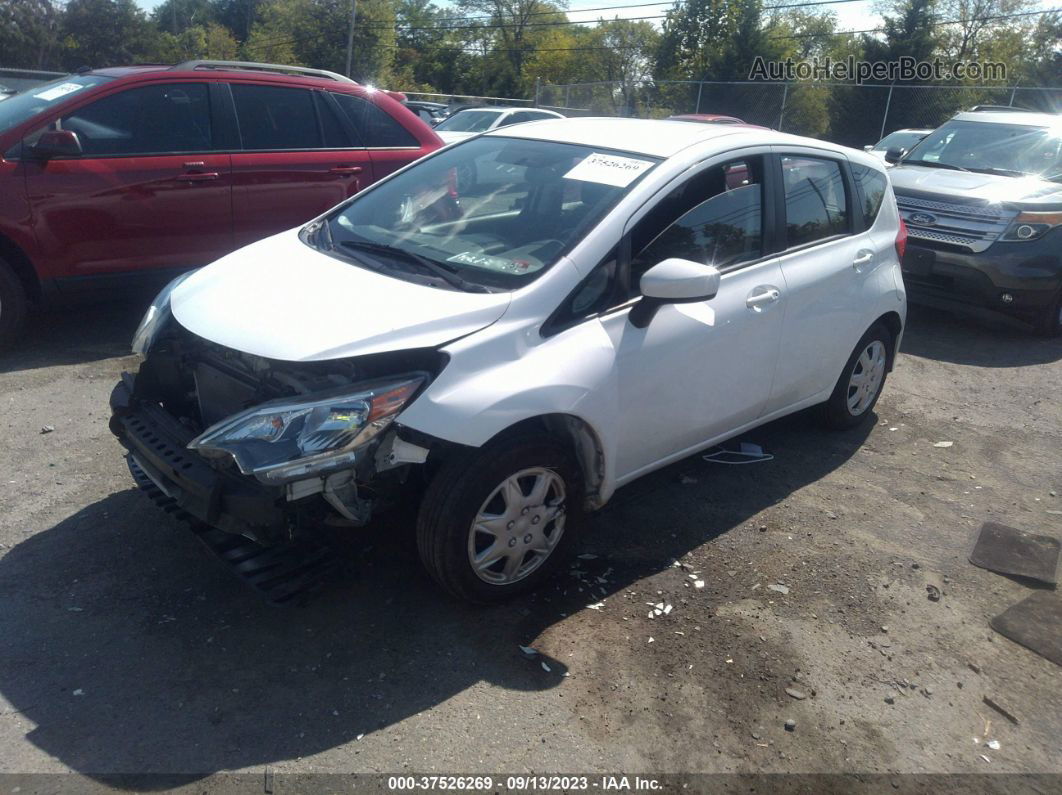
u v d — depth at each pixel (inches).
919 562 162.6
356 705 118.7
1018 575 160.1
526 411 128.1
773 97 1045.8
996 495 191.8
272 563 128.0
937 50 1291.8
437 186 169.2
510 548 135.8
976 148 351.3
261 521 117.9
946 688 130.0
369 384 121.7
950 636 142.1
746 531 168.6
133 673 122.0
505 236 148.6
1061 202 304.7
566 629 136.3
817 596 149.4
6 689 117.4
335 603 138.8
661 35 1598.2
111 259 237.3
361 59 1962.4
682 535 165.3
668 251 152.2
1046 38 1637.6
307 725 114.9
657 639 135.4
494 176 165.3
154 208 240.2
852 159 200.2
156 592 139.2
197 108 247.4
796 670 130.9
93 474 173.6
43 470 173.8
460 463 126.9
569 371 134.0
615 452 145.6
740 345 164.1
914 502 185.6
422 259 146.1
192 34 2276.1
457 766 110.0
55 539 151.2
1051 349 303.1
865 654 135.9
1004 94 963.3
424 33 2522.1
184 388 148.9
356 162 273.9
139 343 148.7
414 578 146.0
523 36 2445.9
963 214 307.7
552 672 126.9
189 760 108.3
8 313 227.6
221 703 117.6
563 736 115.7
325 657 127.2
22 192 220.4
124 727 112.7
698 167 157.6
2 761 106.3
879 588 153.3
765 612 143.9
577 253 140.1
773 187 174.2
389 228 161.0
